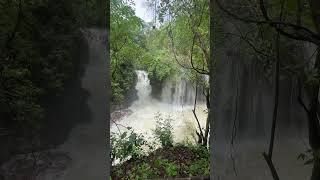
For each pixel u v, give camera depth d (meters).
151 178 5.68
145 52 9.83
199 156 6.91
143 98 14.11
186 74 8.73
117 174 5.92
